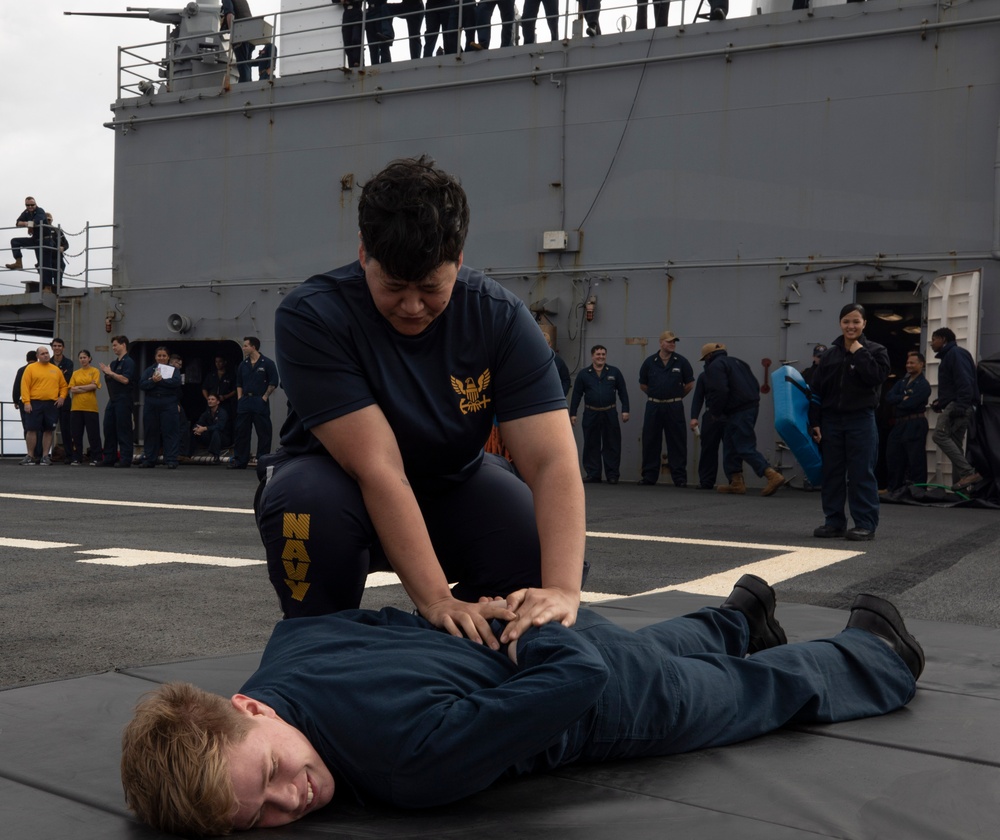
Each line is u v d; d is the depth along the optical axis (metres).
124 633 3.42
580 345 11.98
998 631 3.36
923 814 1.74
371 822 1.74
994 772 1.95
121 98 14.75
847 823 1.70
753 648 2.51
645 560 5.29
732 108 11.20
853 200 10.69
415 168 1.96
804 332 10.91
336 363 2.24
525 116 12.16
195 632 3.44
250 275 13.84
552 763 1.92
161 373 13.95
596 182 11.84
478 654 1.92
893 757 2.04
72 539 6.05
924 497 9.48
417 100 12.73
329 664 1.84
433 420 2.30
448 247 1.96
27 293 16.42
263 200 13.73
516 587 2.57
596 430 11.79
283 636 2.02
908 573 4.91
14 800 1.80
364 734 1.73
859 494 6.33
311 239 13.43
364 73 13.01
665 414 11.32
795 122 10.93
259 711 1.73
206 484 10.83
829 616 3.52
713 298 11.33
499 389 2.33
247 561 5.18
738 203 11.20
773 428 11.05
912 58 10.42
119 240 14.77
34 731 2.21
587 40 11.84
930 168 10.38
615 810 1.77
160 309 14.50
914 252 10.44
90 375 14.62
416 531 2.18
